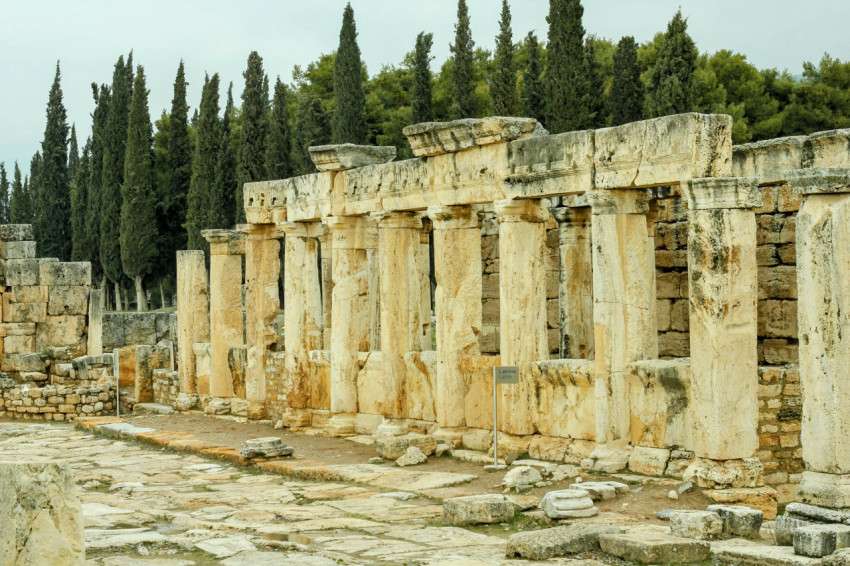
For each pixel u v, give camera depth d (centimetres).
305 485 1912
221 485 1948
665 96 4003
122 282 6781
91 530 1514
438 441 2164
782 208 2152
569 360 1955
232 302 3145
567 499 1507
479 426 2142
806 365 1427
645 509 1551
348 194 2498
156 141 7538
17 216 7438
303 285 2736
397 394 2356
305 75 7344
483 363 2133
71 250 7550
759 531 1405
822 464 1402
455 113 4819
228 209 6219
